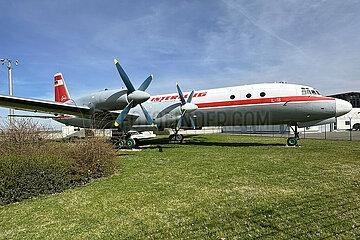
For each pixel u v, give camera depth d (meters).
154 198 3.86
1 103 9.05
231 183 4.67
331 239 2.44
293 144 11.60
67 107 9.78
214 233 2.61
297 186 4.36
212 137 21.25
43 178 4.20
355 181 4.63
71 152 5.46
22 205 3.65
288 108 10.52
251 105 11.08
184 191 4.21
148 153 9.51
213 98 12.09
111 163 5.89
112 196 4.01
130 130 11.79
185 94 13.42
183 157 8.25
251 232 2.61
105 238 2.55
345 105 10.01
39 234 2.68
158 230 2.72
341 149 9.98
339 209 3.20
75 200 3.84
